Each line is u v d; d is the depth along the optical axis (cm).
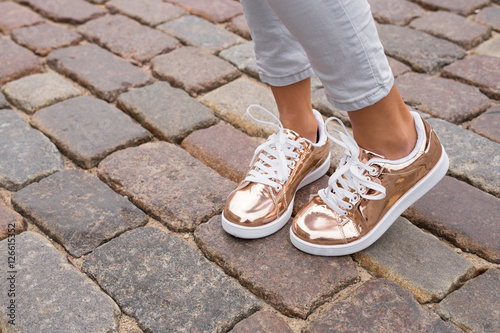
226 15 283
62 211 166
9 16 286
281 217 157
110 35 267
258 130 203
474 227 156
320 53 120
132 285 142
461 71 229
